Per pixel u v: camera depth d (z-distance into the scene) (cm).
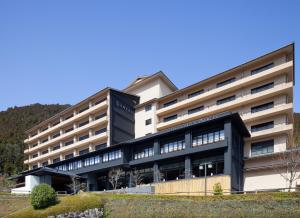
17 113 18662
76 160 7588
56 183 6588
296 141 6188
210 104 6744
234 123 5100
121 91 8338
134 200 3984
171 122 7188
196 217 3569
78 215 3841
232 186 4719
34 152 11169
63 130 9925
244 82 6059
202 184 4831
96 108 8425
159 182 5338
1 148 13012
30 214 3772
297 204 3148
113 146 6500
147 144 6122
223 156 4931
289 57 5831
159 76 8138
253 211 3328
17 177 7150
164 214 3731
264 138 5769
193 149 5203
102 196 4225
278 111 5550
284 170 5231
